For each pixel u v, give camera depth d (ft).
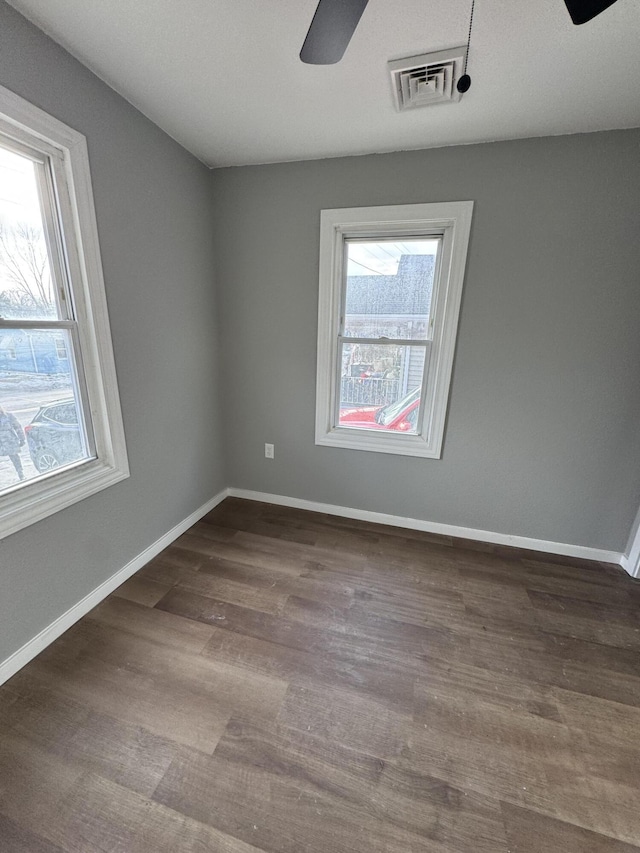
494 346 6.92
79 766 3.60
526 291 6.55
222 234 7.91
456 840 3.15
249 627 5.38
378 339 7.80
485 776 3.62
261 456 9.13
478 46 4.25
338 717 4.14
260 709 4.20
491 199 6.35
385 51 4.36
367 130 6.01
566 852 3.09
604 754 3.84
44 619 4.92
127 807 3.31
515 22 3.92
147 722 4.03
